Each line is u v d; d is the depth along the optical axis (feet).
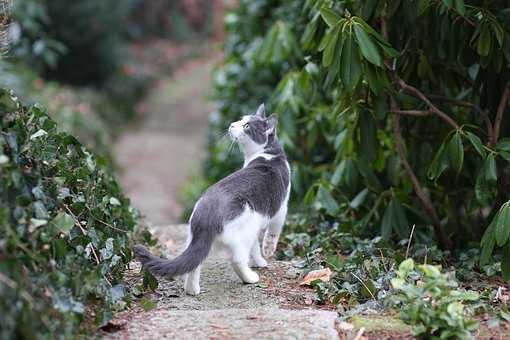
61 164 15.12
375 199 20.71
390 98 18.51
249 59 31.04
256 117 18.03
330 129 24.67
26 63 52.01
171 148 67.77
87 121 48.44
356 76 16.17
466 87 20.13
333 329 13.47
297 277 17.51
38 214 12.91
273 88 31.73
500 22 17.17
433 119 19.67
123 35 94.17
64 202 15.19
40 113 14.79
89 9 66.69
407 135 20.18
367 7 17.46
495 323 13.98
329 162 28.37
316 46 19.45
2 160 11.95
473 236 20.07
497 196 18.80
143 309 14.88
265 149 17.81
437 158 17.46
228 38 35.55
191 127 77.25
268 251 20.34
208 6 117.08
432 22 17.97
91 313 13.84
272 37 25.18
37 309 11.20
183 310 14.97
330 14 16.52
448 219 20.08
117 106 75.66
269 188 16.63
